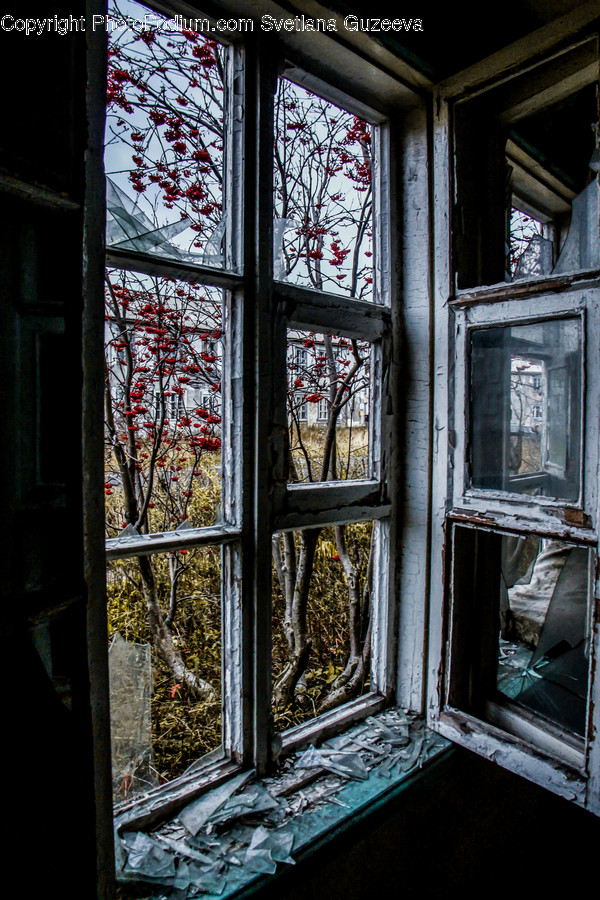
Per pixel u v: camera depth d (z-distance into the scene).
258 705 0.90
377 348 1.11
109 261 0.71
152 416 1.48
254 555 0.87
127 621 1.65
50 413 0.48
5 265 0.44
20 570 0.45
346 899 0.84
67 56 0.47
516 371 1.07
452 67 1.09
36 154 0.45
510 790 1.22
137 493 1.53
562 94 1.00
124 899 0.68
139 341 1.40
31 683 0.46
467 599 1.09
